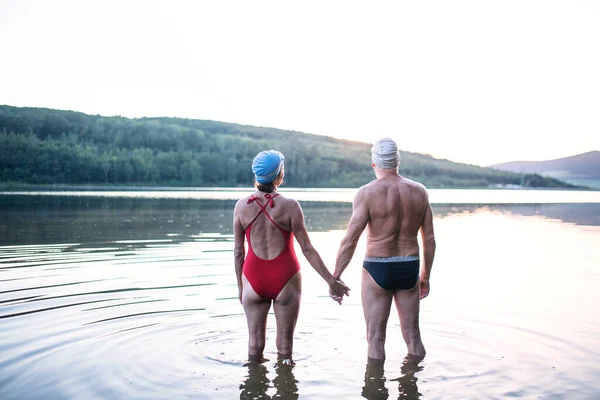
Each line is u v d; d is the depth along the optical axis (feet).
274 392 11.19
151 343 14.02
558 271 25.86
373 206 13.82
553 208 96.78
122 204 86.17
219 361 12.99
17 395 10.54
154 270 24.38
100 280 21.95
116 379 11.55
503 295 20.22
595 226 53.88
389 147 14.14
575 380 11.69
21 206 73.87
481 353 13.57
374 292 13.76
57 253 29.40
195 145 375.86
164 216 59.31
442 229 49.70
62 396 10.57
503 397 10.87
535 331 15.37
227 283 21.57
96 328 15.06
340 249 14.34
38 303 17.84
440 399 10.84
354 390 11.35
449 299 19.52
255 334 13.64
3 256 28.14
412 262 13.73
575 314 17.30
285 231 13.87
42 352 12.97
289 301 13.66
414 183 14.15
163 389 11.17
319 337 15.12
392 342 14.73
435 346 14.16
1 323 15.33
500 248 35.24
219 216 60.13
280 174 14.26
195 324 15.81
